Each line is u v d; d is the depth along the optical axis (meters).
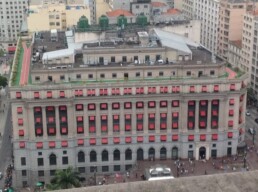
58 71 199.62
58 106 198.12
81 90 197.25
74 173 175.75
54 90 195.50
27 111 197.50
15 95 195.12
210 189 27.36
